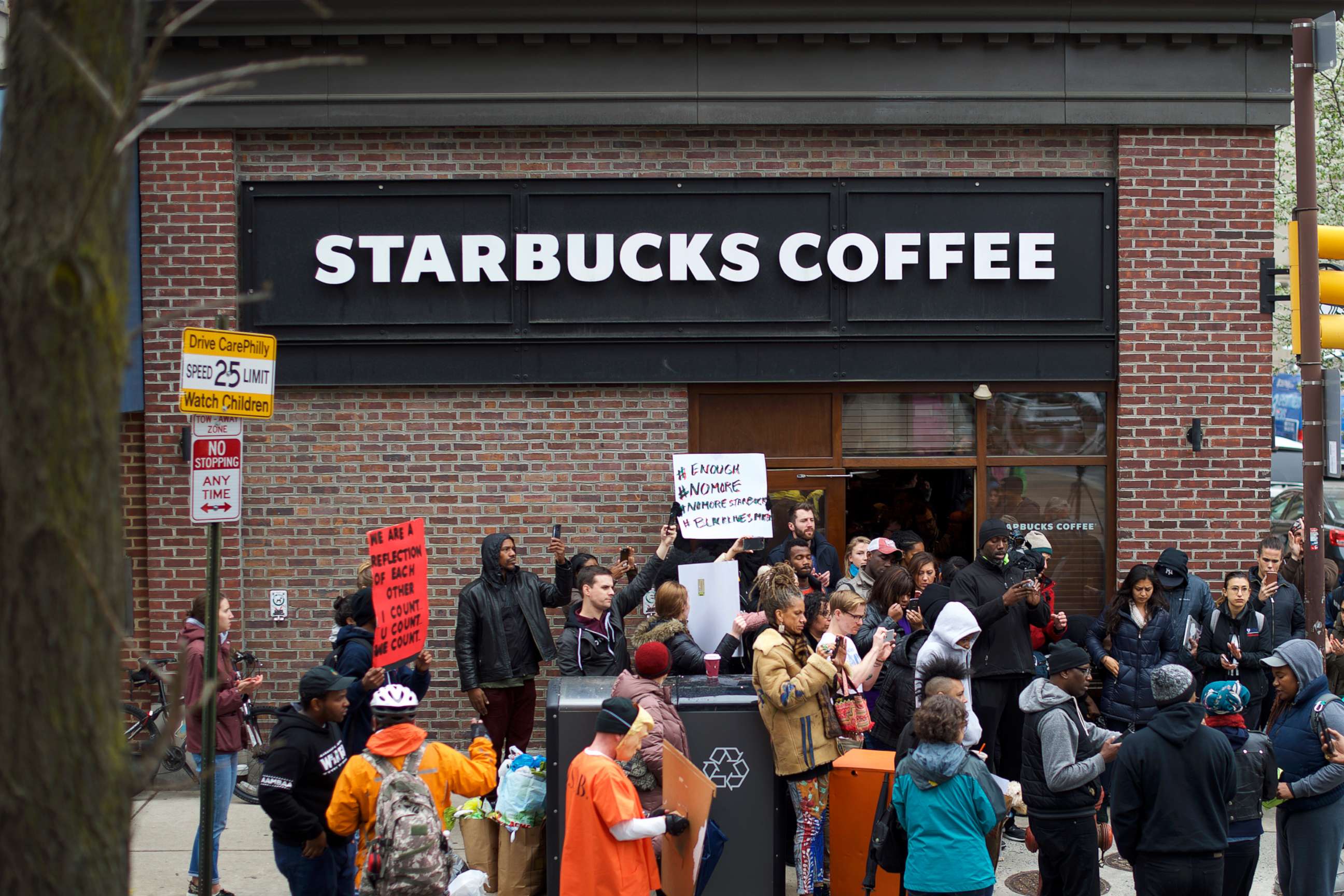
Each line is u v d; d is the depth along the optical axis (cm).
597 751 610
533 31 1034
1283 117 1072
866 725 722
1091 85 1062
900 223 1072
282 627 1054
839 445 1080
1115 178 1078
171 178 1042
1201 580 934
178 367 1041
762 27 1040
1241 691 632
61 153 248
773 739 702
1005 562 889
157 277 1042
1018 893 759
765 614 795
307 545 1058
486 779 666
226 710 770
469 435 1063
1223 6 1045
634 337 1062
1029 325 1077
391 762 603
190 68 1039
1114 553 1088
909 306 1071
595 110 1050
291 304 1055
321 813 627
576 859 602
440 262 1051
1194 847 577
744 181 1066
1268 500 1077
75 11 253
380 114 1046
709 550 1023
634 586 944
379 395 1062
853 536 1086
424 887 547
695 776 611
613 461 1067
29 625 239
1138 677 866
